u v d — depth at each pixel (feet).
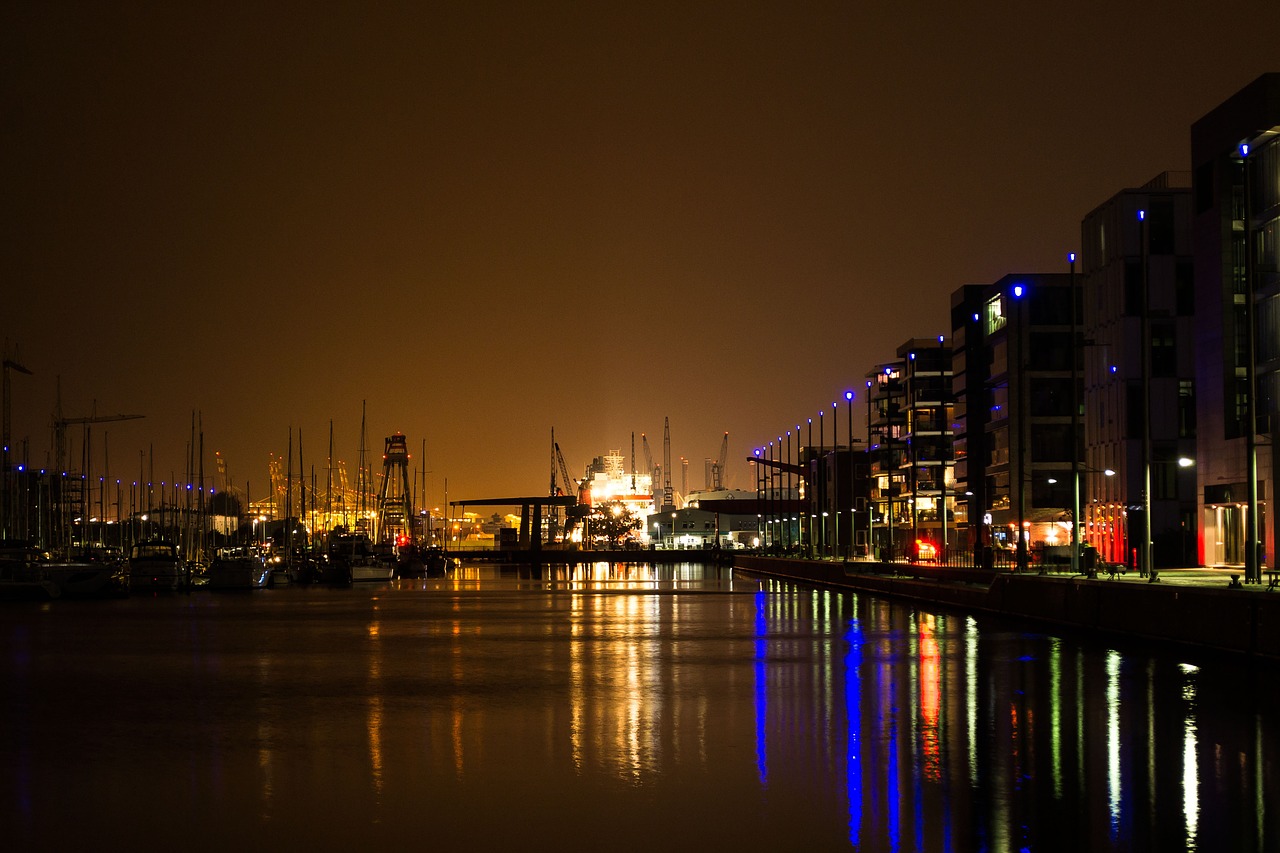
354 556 478.59
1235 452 232.12
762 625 191.93
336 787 67.62
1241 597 126.00
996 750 76.54
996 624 187.52
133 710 98.32
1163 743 78.64
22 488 474.08
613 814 60.80
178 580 350.23
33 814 61.98
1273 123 222.28
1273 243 224.53
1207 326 245.04
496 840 56.34
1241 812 59.93
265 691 110.22
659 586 374.84
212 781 69.51
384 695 106.42
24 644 166.61
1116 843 54.65
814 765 72.23
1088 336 326.03
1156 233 301.22
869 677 116.06
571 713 94.12
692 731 84.84
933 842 55.01
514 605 269.64
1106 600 160.56
